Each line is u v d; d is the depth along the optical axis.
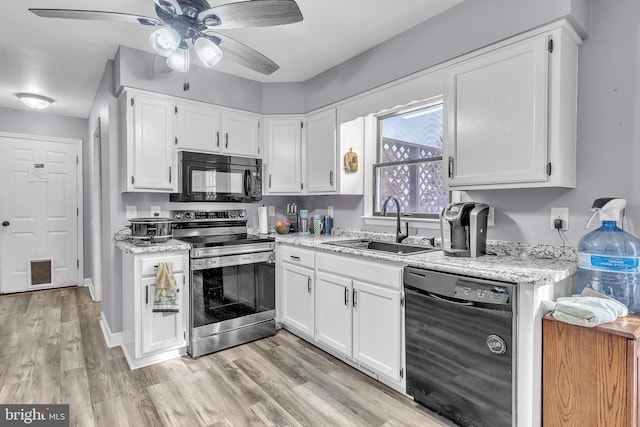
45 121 4.36
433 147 2.55
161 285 2.29
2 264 4.13
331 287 2.42
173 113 2.84
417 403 1.92
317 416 1.80
